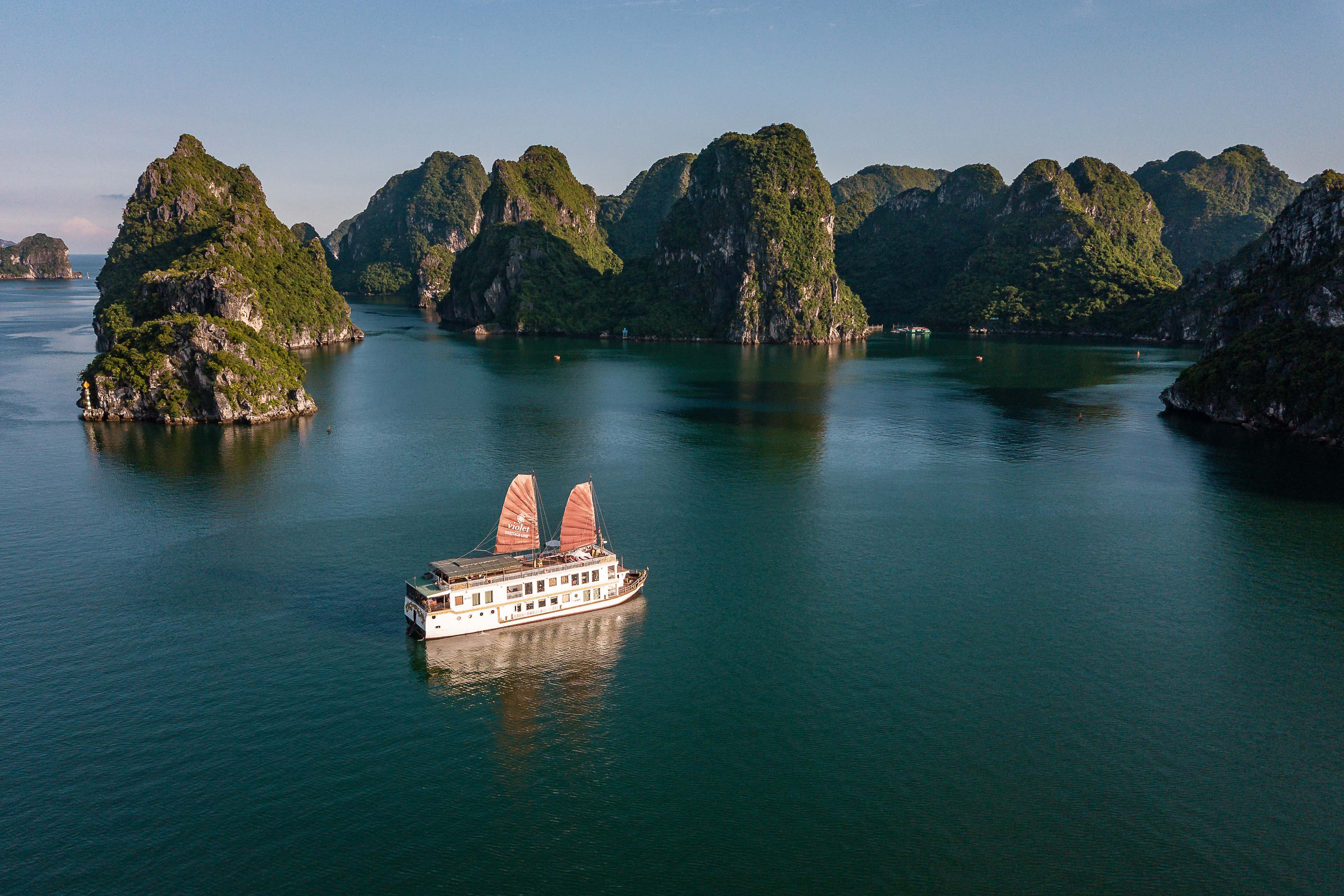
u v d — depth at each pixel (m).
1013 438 193.12
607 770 68.12
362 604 96.56
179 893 54.91
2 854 57.75
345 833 60.56
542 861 58.34
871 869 57.97
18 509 128.62
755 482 151.88
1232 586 105.06
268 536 117.75
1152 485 151.50
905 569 110.31
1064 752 70.81
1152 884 56.94
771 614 96.50
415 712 75.69
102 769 66.94
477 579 89.94
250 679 80.56
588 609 96.38
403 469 156.50
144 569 105.44
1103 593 102.81
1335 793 66.25
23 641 86.75
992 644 89.56
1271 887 56.81
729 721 75.06
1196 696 79.69
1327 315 198.62
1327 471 162.00
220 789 64.88
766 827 61.78
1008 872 57.78
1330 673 84.06
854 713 76.25
